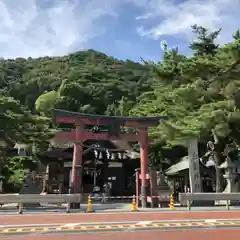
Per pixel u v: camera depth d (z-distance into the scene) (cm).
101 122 2514
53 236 1038
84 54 15800
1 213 1897
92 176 4388
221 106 2633
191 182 2631
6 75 12112
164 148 3822
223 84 2802
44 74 12062
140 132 2602
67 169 4038
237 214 1789
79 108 7619
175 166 3647
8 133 2650
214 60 2788
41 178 3841
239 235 1045
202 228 1200
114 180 4381
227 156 2828
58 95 7619
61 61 14775
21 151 4356
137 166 4438
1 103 2645
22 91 9788
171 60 3125
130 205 2555
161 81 3088
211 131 3050
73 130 2486
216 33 3475
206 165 3862
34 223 1383
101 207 2345
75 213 1888
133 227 1227
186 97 2800
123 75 12300
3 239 991
